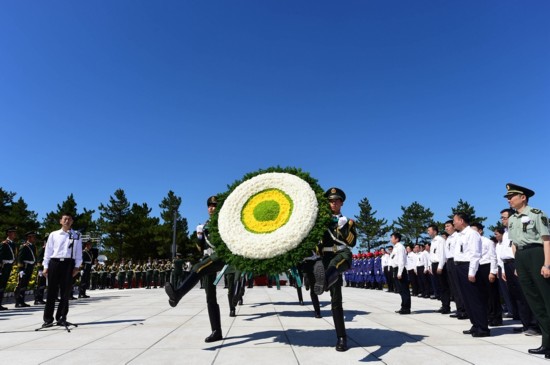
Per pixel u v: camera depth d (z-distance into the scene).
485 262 8.12
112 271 28.72
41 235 50.22
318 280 5.12
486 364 4.57
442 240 10.23
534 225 5.44
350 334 6.57
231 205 5.95
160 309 10.95
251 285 23.94
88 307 11.77
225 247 5.73
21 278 13.23
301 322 7.99
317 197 5.77
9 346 5.77
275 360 4.74
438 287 14.09
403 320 8.40
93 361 4.76
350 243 5.62
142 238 55.41
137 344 5.81
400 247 9.84
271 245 5.37
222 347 5.54
